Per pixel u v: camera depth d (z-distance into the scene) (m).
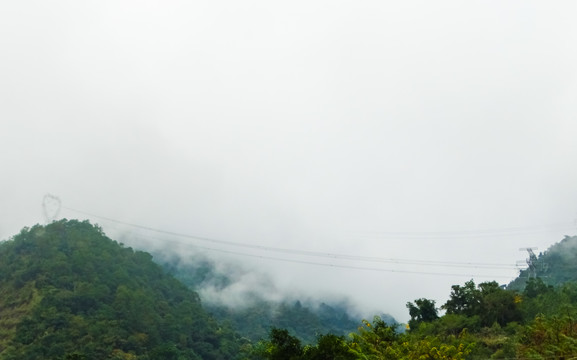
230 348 162.25
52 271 150.50
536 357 47.59
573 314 62.28
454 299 93.50
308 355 46.91
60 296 136.75
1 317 132.88
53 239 170.50
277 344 48.72
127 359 123.75
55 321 125.62
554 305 81.25
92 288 143.62
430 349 51.06
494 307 85.94
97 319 134.00
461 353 51.31
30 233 174.50
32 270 150.25
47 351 114.38
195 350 154.50
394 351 49.31
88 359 115.38
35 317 126.06
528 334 55.91
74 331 123.19
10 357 111.00
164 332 150.88
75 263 157.50
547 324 54.78
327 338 47.78
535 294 99.56
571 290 91.19
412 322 91.81
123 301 146.25
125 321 138.50
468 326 80.12
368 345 50.72
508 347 57.62
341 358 46.34
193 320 168.25
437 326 81.00
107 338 126.69
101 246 181.25
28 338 119.19
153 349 132.62
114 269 170.00
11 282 146.88
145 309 149.88
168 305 170.00
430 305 93.62
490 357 61.56
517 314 85.12
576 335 49.34
